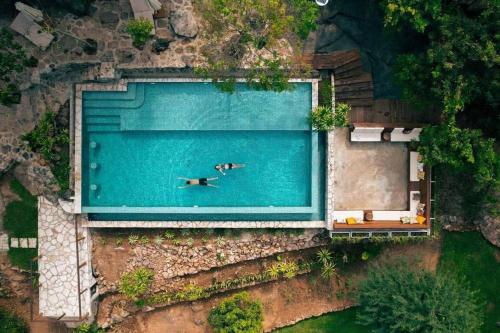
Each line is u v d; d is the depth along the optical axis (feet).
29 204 101.71
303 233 103.19
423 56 88.63
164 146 102.27
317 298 107.04
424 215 101.45
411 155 101.86
